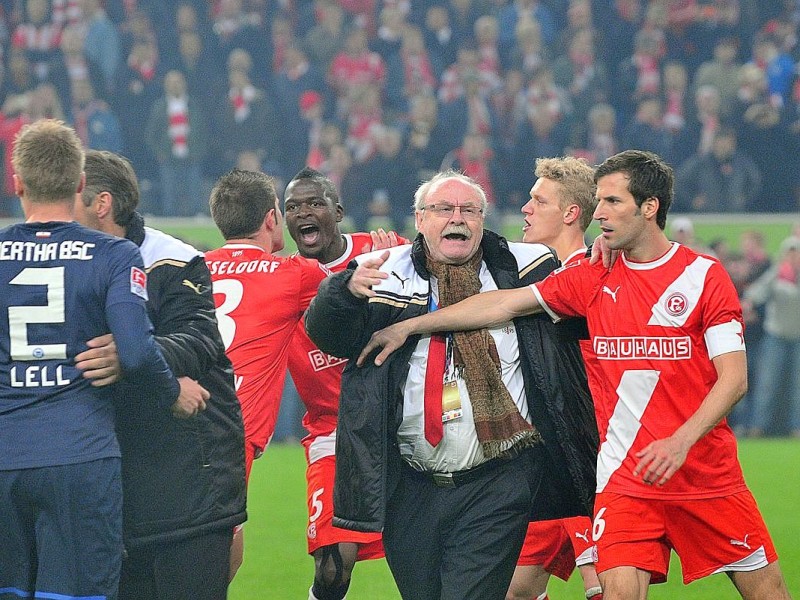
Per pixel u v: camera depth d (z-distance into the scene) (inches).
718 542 430.0
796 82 1766.7
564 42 1777.8
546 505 458.6
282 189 1610.5
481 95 1627.7
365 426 431.2
